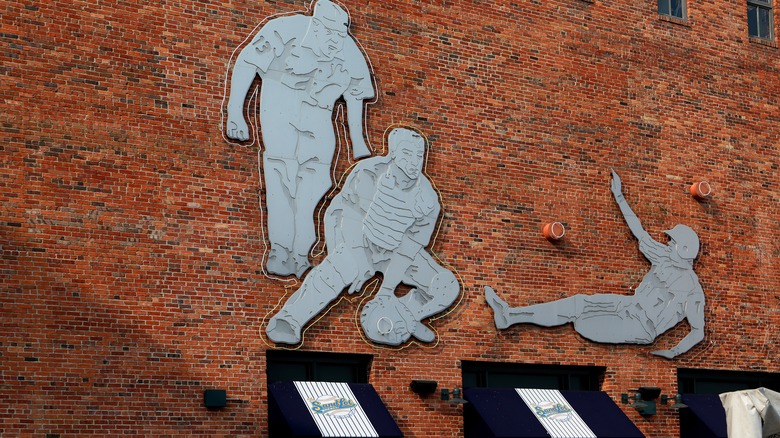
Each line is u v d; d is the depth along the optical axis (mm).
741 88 30000
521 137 25891
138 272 20766
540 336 25297
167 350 20781
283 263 22203
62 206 20281
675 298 27469
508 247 25156
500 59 25938
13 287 19625
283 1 23234
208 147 21844
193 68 21953
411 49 24672
